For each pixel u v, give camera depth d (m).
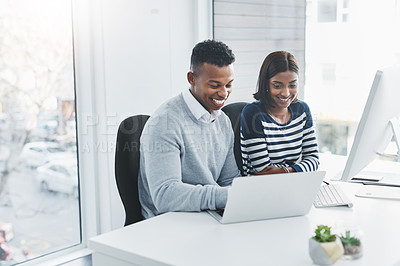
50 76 2.61
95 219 2.82
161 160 1.87
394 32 2.79
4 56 2.43
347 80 2.98
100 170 2.80
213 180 2.08
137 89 2.90
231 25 3.23
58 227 2.73
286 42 3.13
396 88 1.84
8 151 2.48
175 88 3.12
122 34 2.79
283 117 2.58
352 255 1.31
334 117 3.06
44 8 2.56
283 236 1.50
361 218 1.67
